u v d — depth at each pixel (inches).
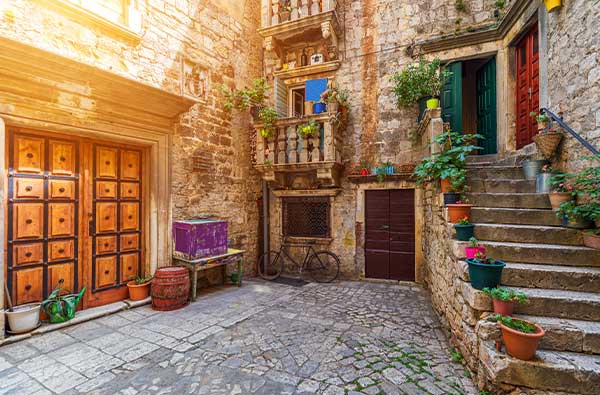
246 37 240.8
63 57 116.1
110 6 143.6
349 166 232.8
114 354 103.7
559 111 135.0
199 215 192.9
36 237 126.3
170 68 172.7
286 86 257.3
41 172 128.2
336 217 234.8
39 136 128.0
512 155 182.2
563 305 85.1
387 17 224.2
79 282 140.0
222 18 214.4
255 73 251.3
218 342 113.6
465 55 203.2
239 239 227.8
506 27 186.4
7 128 118.1
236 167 227.3
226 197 216.2
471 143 240.2
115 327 127.5
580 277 91.9
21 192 122.0
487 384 77.9
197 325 130.3
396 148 220.8
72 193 138.4
